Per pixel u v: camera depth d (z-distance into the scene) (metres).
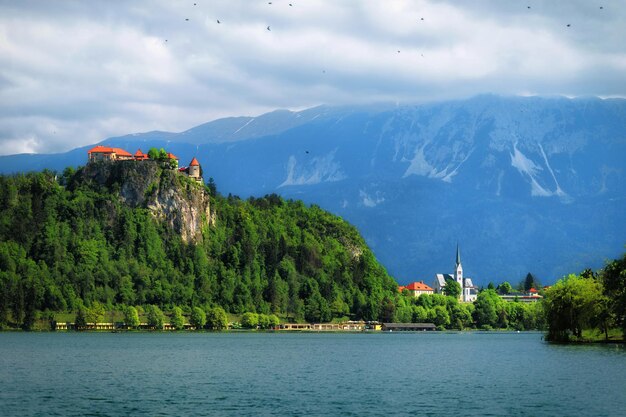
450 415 149.62
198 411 154.38
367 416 149.00
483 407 157.62
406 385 193.50
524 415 148.50
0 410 154.12
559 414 149.00
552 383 189.25
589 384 185.75
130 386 190.25
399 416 148.75
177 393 178.12
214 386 191.25
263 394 177.12
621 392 173.12
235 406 160.00
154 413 152.12
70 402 164.00
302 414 151.25
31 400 166.12
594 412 150.50
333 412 153.50
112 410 155.00
